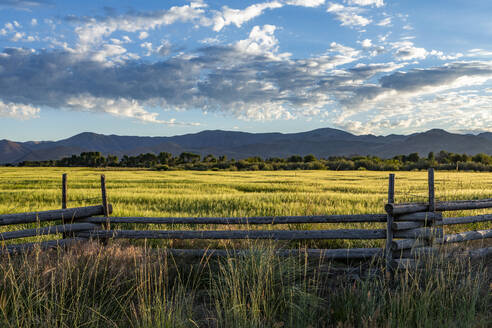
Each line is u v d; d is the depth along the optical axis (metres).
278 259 5.24
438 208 6.34
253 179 39.03
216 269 5.70
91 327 3.67
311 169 81.38
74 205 14.27
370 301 4.09
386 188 23.75
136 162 146.75
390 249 5.80
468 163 60.59
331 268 5.83
